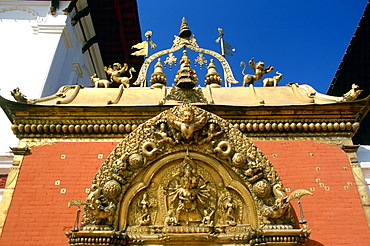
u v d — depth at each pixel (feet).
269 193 27.20
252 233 25.70
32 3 54.90
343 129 32.73
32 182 30.04
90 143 32.37
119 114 32.27
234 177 28.76
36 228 27.78
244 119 32.68
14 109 31.96
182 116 29.25
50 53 49.67
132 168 28.50
